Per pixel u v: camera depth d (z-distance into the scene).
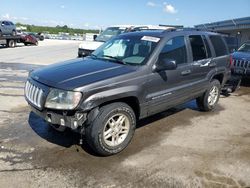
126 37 5.48
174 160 4.20
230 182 3.68
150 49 4.88
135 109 4.68
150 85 4.67
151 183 3.58
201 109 6.68
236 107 7.32
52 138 4.73
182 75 5.39
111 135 4.20
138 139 4.91
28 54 19.73
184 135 5.20
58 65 4.76
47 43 38.06
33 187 3.39
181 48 5.46
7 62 14.51
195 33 6.00
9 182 3.46
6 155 4.11
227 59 6.97
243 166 4.10
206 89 6.33
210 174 3.85
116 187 3.48
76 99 3.78
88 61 4.94
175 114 6.44
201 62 5.95
